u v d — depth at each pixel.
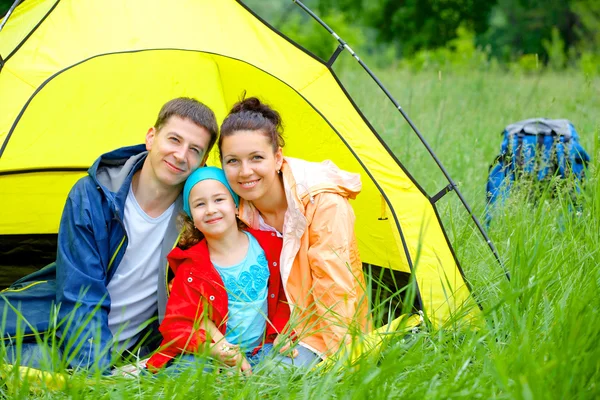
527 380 2.04
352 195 2.97
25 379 2.20
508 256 3.27
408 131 5.81
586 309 2.46
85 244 2.79
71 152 4.02
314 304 2.85
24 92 2.76
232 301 2.81
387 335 2.51
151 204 2.91
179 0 3.05
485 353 2.49
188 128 2.80
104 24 2.93
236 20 3.09
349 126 3.15
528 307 2.67
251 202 2.97
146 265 2.93
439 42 17.25
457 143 5.51
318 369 2.45
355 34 18.06
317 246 2.81
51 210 4.13
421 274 3.05
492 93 7.83
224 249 2.85
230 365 2.63
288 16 21.77
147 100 4.06
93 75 3.85
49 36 2.86
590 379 2.12
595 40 17.23
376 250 3.54
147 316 3.01
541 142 4.30
